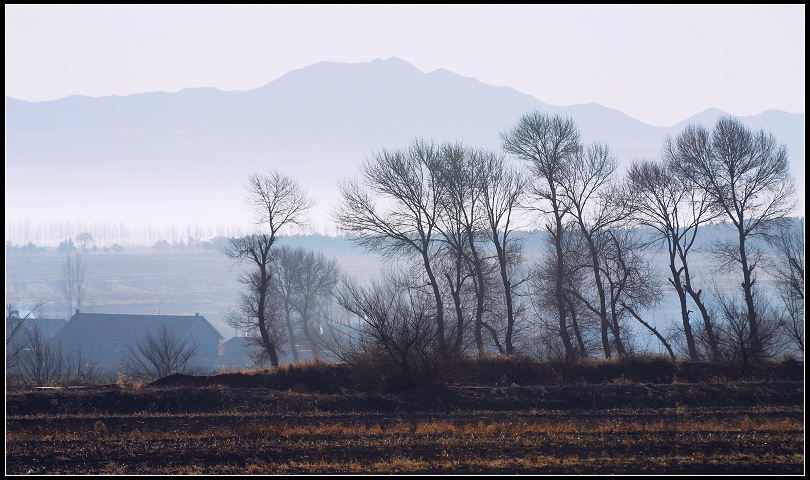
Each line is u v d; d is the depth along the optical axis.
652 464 80.62
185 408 132.00
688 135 193.88
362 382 153.00
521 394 141.25
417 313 152.75
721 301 177.88
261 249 199.50
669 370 166.38
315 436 100.25
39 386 167.75
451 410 132.75
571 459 82.62
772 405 134.75
